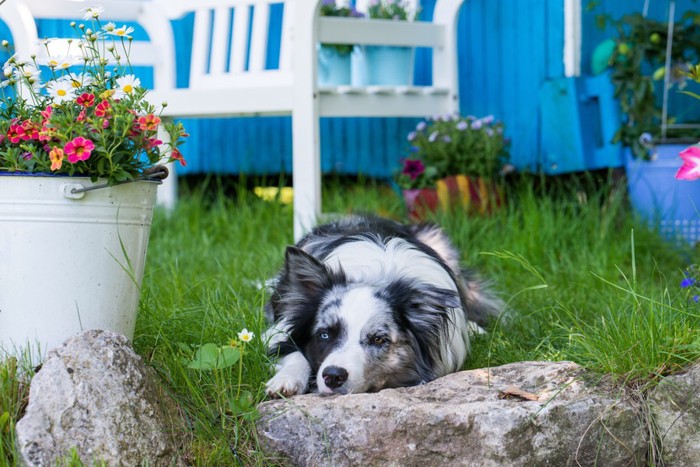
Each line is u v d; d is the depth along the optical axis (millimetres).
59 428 1822
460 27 3637
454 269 2529
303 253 2121
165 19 3254
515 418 1882
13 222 1893
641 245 2859
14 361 1891
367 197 3307
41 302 1912
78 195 1896
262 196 3504
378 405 1910
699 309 2090
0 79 2479
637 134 3039
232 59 3201
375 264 2223
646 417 1952
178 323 2172
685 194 3008
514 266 2793
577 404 1923
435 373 2137
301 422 1928
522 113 3463
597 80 3123
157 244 3008
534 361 2082
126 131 1896
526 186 3242
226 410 1979
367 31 3090
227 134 3852
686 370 1971
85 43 2260
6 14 2836
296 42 2867
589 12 3262
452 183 3078
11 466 1823
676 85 3318
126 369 1889
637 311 2100
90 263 1921
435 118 3186
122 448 1842
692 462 1939
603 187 3121
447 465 1889
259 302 2350
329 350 2066
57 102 1979
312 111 2867
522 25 3426
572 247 2898
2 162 1898
